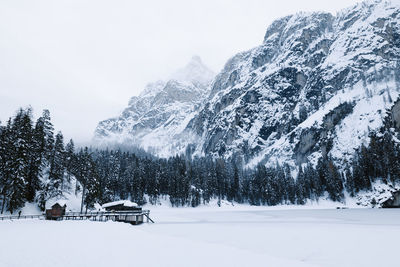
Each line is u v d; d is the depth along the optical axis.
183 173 129.00
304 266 18.77
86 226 38.03
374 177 114.44
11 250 18.06
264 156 194.50
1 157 49.16
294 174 157.75
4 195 47.41
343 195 116.88
